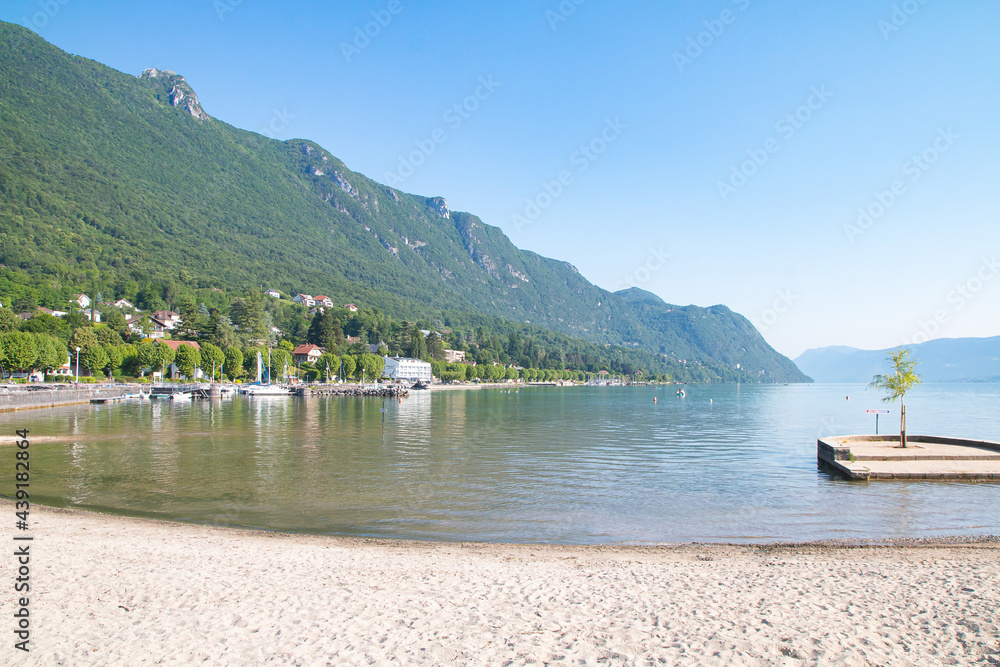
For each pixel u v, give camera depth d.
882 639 11.91
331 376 187.25
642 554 19.77
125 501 28.36
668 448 51.44
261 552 18.94
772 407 129.38
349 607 13.75
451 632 12.30
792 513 26.70
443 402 134.00
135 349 143.75
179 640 11.80
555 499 29.75
